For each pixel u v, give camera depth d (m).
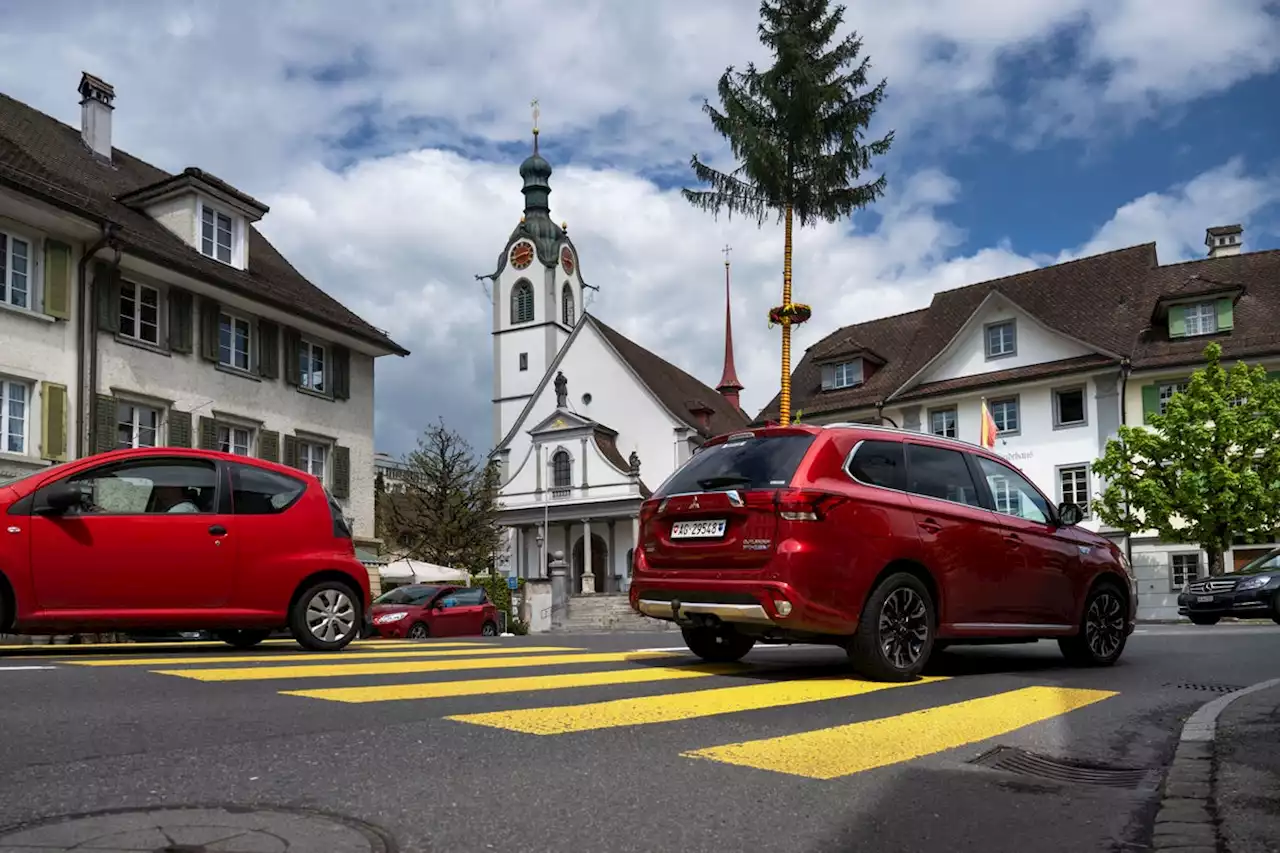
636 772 3.67
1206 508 29.00
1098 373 35.50
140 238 22.80
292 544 8.40
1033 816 3.39
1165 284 38.19
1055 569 7.87
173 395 23.67
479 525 44.34
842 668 7.45
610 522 55.88
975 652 9.52
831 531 6.45
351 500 28.98
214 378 24.80
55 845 2.63
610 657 8.01
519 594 40.09
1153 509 29.91
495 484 46.56
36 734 4.05
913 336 43.72
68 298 21.42
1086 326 37.91
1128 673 7.77
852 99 30.97
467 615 25.27
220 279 24.25
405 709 4.80
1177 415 29.80
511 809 3.14
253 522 8.25
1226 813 3.32
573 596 40.31
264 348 26.27
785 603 6.28
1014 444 37.28
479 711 4.81
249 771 3.48
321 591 8.52
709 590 6.65
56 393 20.97
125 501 7.88
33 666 6.38
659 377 61.50
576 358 60.06
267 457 26.08
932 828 3.19
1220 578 20.33
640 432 57.94
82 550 7.58
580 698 5.37
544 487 56.88
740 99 30.84
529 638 11.75
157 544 7.84
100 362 22.00
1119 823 3.34
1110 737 4.95
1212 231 41.97
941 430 39.19
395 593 25.14
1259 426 28.88
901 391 39.88
